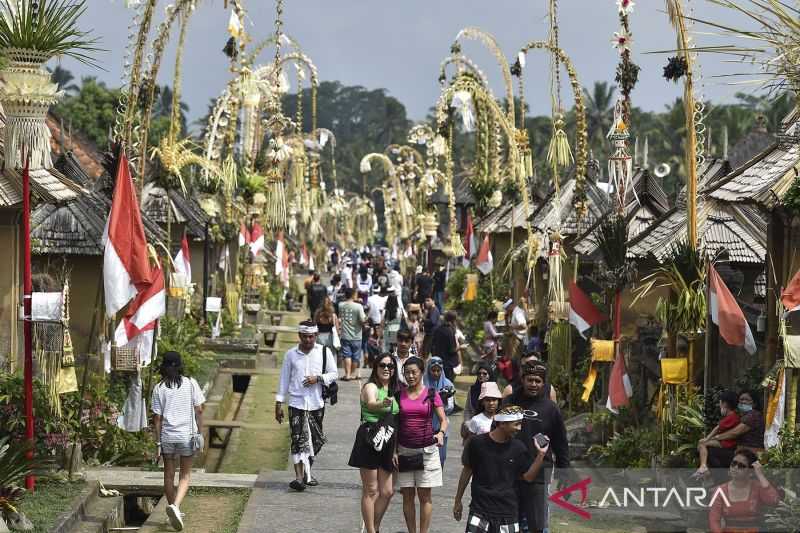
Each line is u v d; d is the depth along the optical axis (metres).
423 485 11.72
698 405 14.19
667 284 15.31
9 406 13.67
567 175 31.72
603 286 18.28
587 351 20.34
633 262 17.30
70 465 13.66
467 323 33.16
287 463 18.00
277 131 34.56
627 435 15.62
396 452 11.64
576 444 16.86
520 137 30.42
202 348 27.45
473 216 39.91
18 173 14.38
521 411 9.86
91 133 54.53
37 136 12.28
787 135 14.05
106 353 15.02
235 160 34.19
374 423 11.68
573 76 21.64
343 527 12.65
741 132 62.12
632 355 17.94
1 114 14.02
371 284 40.31
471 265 36.38
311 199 59.75
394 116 168.38
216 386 24.39
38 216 18.28
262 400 24.17
